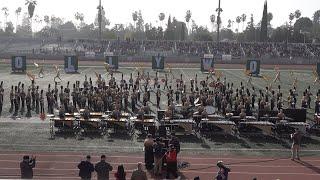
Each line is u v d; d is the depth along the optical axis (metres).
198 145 24.38
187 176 19.03
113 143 24.47
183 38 132.25
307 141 25.78
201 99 32.50
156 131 25.80
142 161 21.08
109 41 95.88
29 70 66.38
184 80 55.75
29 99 33.38
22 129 27.59
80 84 49.75
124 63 79.75
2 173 18.80
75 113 29.28
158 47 92.69
